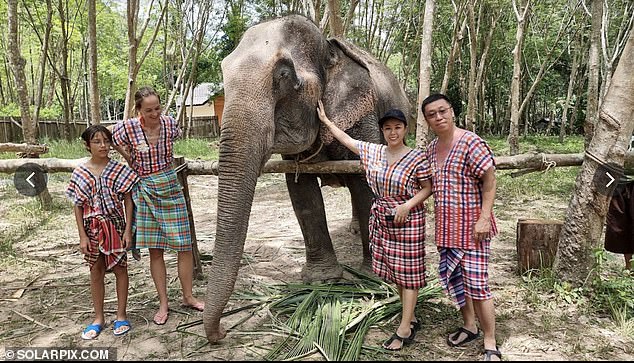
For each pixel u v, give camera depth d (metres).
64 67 15.67
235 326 3.29
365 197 3.98
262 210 7.66
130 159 3.34
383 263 3.06
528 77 25.16
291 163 3.74
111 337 3.20
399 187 2.89
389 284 3.87
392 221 2.92
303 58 3.33
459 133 2.83
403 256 2.93
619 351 2.90
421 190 2.90
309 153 3.70
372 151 3.02
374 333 3.19
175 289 4.03
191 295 3.62
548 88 27.11
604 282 3.67
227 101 2.84
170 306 3.68
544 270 3.99
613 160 3.49
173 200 3.38
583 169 3.65
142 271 4.56
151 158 3.29
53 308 3.72
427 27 7.76
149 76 25.05
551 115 26.62
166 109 17.28
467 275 2.82
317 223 4.05
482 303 2.80
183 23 18.75
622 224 3.91
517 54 12.69
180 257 3.54
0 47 20.89
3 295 3.99
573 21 19.44
